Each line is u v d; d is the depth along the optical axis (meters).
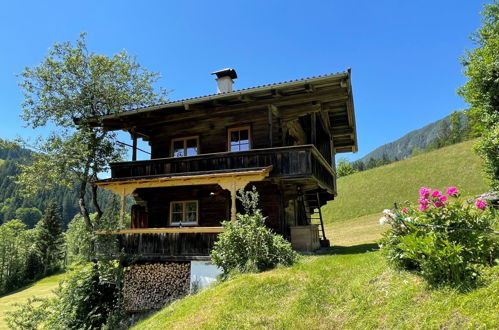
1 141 15.16
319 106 13.07
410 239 5.37
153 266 11.72
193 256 11.00
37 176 15.48
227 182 11.10
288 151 11.48
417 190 34.81
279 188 12.11
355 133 17.66
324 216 35.59
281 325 5.47
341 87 12.23
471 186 30.59
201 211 14.02
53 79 15.71
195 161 12.74
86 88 15.90
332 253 11.25
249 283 7.22
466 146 42.31
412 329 4.33
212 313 6.28
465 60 13.04
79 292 11.03
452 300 4.49
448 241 5.00
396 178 39.78
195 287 10.69
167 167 13.15
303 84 11.65
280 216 12.02
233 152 12.20
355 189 40.69
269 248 8.99
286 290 6.74
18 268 50.62
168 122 15.30
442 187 33.12
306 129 17.08
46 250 52.69
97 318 10.73
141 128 15.88
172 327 6.23
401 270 5.86
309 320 5.48
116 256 11.40
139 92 17.73
